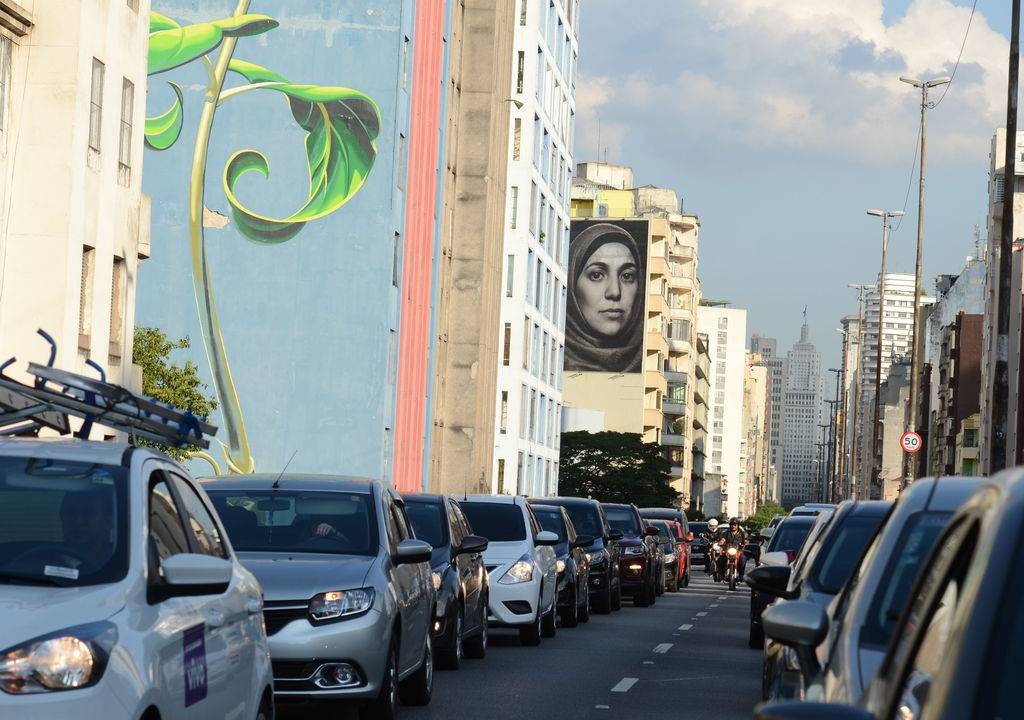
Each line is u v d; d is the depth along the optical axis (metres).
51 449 8.16
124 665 6.74
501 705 16.23
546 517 29.89
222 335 57.97
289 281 58.06
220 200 58.47
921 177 78.00
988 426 116.44
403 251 60.66
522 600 23.86
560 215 102.75
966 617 3.83
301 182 58.56
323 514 14.74
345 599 13.42
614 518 41.81
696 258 175.88
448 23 69.12
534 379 94.75
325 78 58.94
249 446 57.44
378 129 58.72
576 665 21.11
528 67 89.94
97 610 6.93
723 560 59.34
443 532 20.33
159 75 58.97
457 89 75.38
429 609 16.22
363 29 58.97
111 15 38.22
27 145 35.94
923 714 3.82
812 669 7.74
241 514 14.69
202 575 7.41
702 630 29.69
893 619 6.93
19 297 35.66
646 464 115.88
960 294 145.75
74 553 7.39
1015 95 38.25
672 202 180.50
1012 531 3.96
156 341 48.00
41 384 8.64
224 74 58.97
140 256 41.41
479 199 76.44
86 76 36.72
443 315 74.19
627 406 134.62
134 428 9.09
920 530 7.43
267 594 13.33
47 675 6.46
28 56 36.09
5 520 7.59
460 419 76.19
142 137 40.72
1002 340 37.22
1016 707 3.59
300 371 57.69
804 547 13.41
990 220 119.81
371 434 57.34
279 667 13.21
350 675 13.31
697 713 16.08
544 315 97.56
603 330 135.50
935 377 156.62
